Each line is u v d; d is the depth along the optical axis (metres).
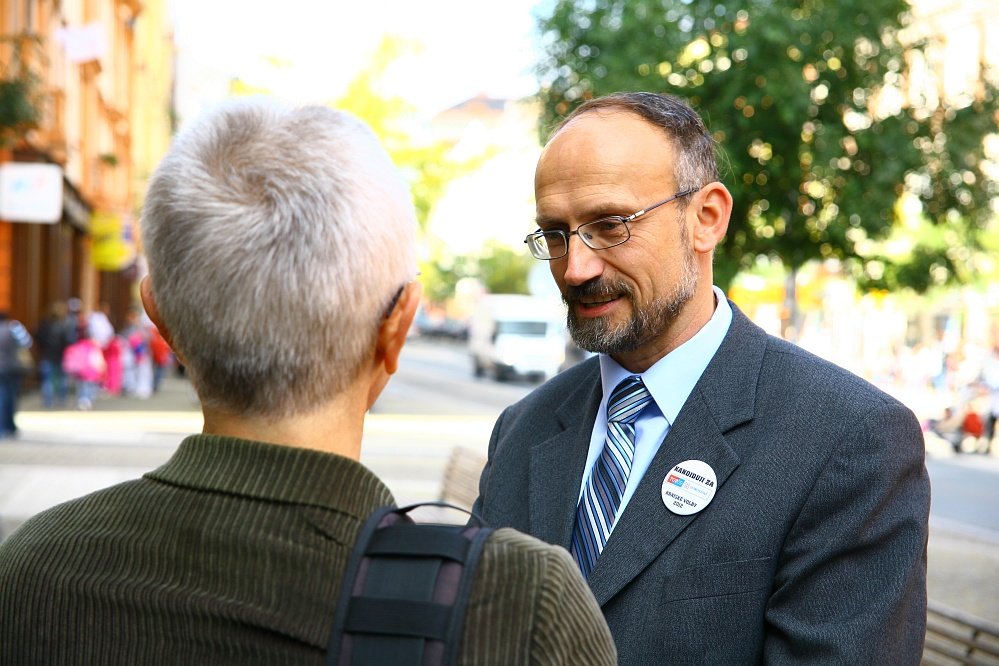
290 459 1.19
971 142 7.36
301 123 1.28
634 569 1.86
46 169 13.93
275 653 1.12
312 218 1.22
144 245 1.29
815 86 7.00
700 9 7.23
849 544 1.79
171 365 30.08
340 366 1.25
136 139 37.38
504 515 2.16
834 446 1.84
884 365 31.22
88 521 1.23
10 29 15.75
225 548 1.16
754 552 1.83
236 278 1.21
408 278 1.30
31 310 20.78
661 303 1.97
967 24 33.59
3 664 1.19
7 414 13.48
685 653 1.81
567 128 2.03
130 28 34.41
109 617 1.17
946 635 3.23
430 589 1.11
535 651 1.11
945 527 9.84
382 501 1.21
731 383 1.97
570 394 2.22
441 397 26.52
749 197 7.02
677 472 1.91
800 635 1.75
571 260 1.97
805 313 21.77
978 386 18.72
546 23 7.77
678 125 2.02
